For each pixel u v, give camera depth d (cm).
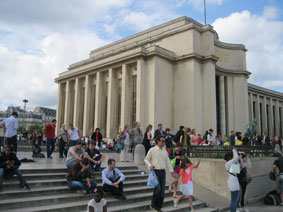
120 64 4094
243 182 1037
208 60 3944
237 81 4666
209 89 3878
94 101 4719
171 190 1153
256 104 5866
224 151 1294
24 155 1941
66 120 5012
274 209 1116
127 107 3919
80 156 1152
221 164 1257
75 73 4897
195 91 3794
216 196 1209
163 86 3828
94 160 1142
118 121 4188
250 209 1119
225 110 4588
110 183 929
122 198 942
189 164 998
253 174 1304
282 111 6706
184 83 3900
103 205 725
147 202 990
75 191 949
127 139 1703
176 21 4412
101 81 4472
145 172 1317
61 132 1752
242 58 4753
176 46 4103
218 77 4625
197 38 4006
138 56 3816
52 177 1017
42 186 941
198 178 1330
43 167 1119
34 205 811
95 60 4956
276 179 1236
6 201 784
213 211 1039
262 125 5994
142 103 3703
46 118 14125
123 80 3978
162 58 3878
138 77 3762
